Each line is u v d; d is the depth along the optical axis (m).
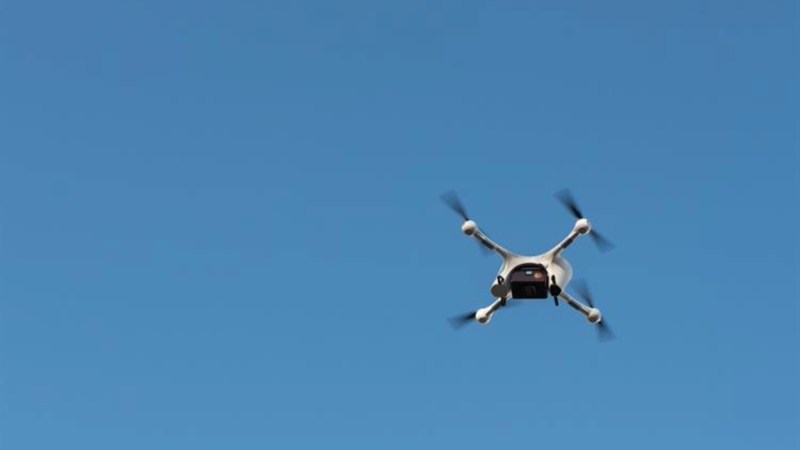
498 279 45.16
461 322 47.19
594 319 46.00
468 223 45.34
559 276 44.97
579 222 45.12
